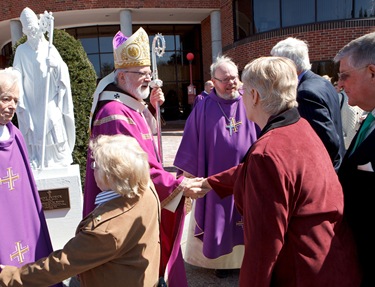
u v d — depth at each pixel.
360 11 10.51
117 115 2.40
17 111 3.84
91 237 1.57
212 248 3.09
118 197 1.67
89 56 15.90
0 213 2.09
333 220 1.48
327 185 1.48
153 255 1.78
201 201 3.20
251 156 1.44
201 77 16.97
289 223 1.45
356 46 1.59
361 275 1.57
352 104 1.68
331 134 2.34
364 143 1.60
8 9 13.16
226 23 13.31
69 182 3.84
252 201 1.40
